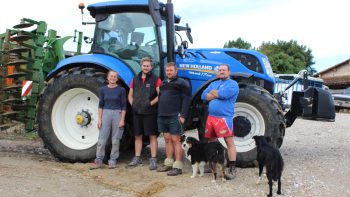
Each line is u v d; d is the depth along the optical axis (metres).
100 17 6.99
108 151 6.44
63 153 6.61
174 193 4.85
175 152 5.87
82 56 6.82
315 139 9.98
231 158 5.62
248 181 5.41
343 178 5.61
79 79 6.54
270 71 7.02
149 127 6.13
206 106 6.40
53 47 7.88
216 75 6.56
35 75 7.12
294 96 6.84
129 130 6.60
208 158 5.41
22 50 7.09
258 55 6.94
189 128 6.98
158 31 6.69
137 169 6.14
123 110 6.25
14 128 7.61
